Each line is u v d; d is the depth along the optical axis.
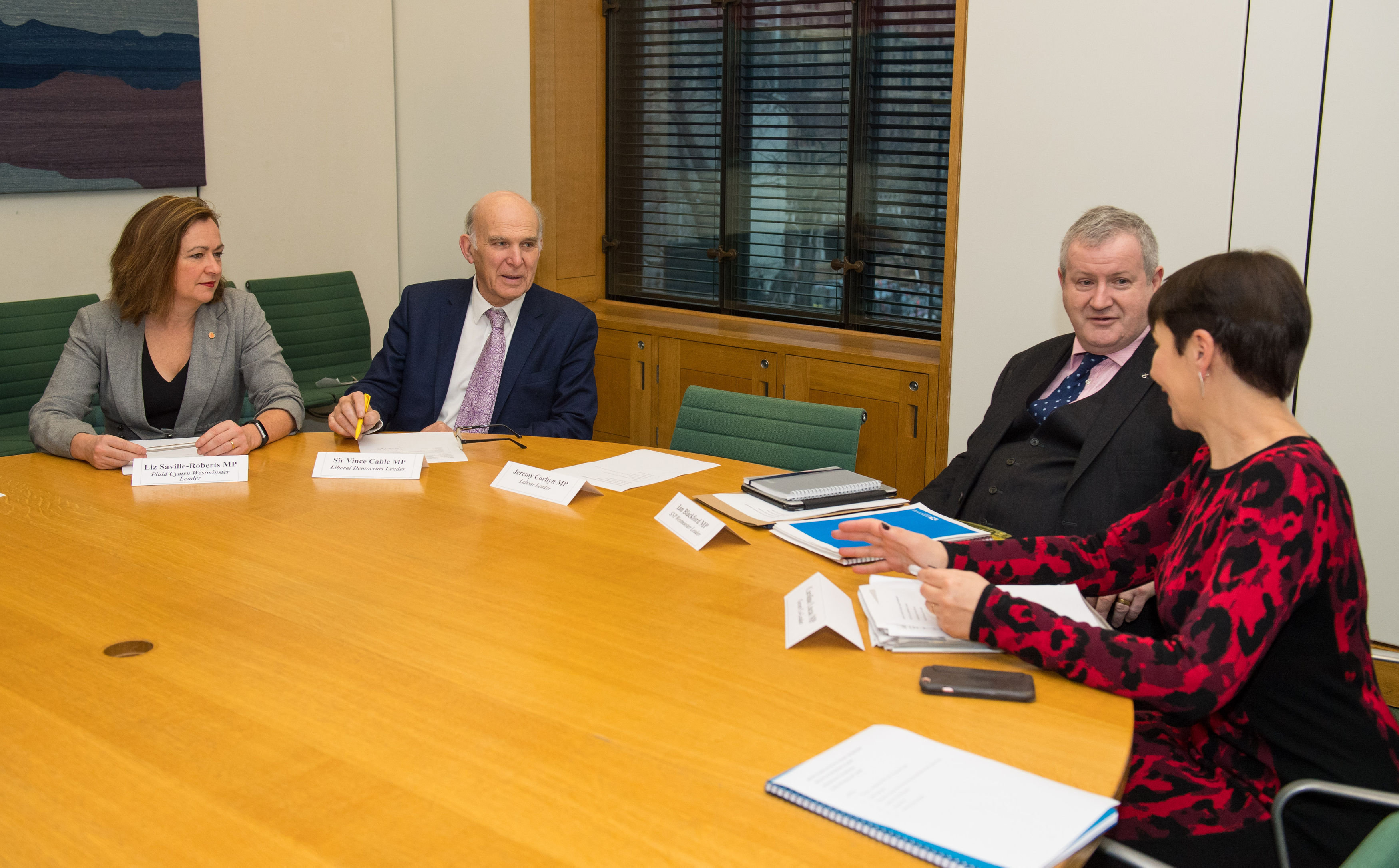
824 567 2.00
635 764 1.31
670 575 1.95
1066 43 3.47
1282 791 1.43
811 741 1.36
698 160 5.10
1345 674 1.52
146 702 1.46
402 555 2.04
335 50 5.03
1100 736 1.38
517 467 2.51
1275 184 3.22
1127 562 1.87
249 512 2.29
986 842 1.12
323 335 4.75
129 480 2.53
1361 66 3.05
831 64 4.66
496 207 3.17
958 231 3.79
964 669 1.54
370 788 1.25
